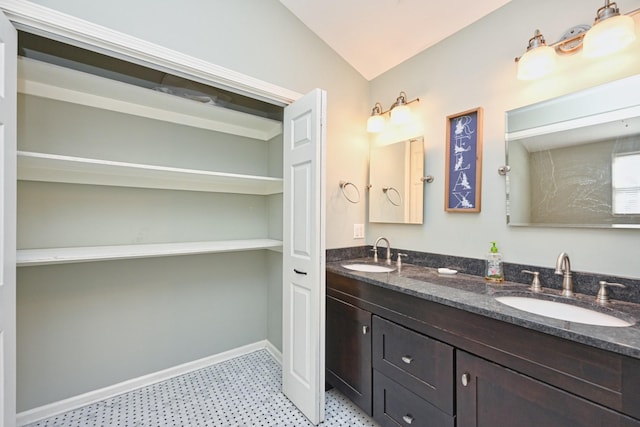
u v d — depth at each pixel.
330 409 1.77
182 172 1.75
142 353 2.01
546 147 1.42
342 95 2.29
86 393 1.81
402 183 2.15
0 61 1.01
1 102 1.00
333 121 2.24
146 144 2.00
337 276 1.86
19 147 1.58
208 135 2.26
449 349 1.21
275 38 1.89
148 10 1.43
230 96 2.17
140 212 1.99
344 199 2.31
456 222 1.82
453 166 1.83
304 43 2.04
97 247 1.79
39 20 1.16
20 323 1.62
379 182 2.34
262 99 1.90
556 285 1.38
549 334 0.91
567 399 0.88
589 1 1.29
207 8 1.62
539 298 1.31
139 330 2.00
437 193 1.93
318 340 1.61
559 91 1.38
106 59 1.71
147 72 1.84
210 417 1.69
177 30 1.51
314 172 1.60
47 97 1.66
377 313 1.55
